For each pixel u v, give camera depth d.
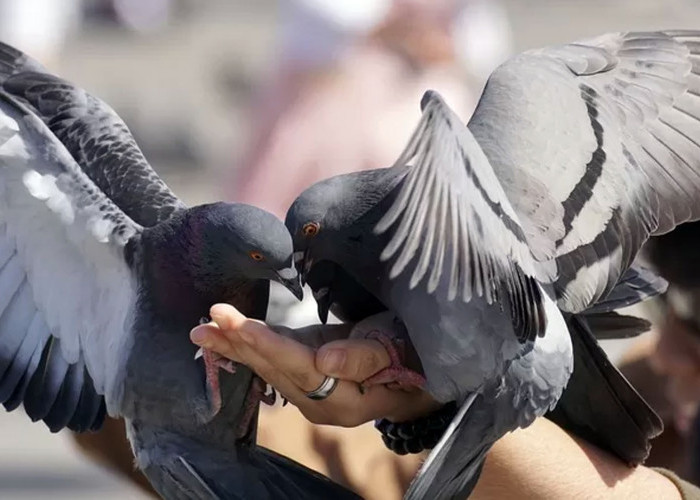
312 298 9.21
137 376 7.43
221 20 43.50
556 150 7.74
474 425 7.11
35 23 15.03
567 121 7.86
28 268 7.66
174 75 36.41
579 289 7.61
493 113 7.81
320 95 13.83
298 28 13.66
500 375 7.07
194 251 7.35
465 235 6.57
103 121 8.07
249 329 6.58
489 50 15.49
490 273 6.71
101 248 7.54
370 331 7.21
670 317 8.68
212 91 34.44
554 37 38.00
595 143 7.84
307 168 13.80
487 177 6.57
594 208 7.70
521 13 42.19
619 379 7.73
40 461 17.03
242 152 14.27
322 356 6.76
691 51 8.27
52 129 8.02
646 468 7.86
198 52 38.91
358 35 13.72
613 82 8.16
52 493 16.00
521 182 7.60
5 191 7.46
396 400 7.20
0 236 7.62
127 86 35.22
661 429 7.73
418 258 6.77
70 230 7.52
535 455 7.49
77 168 7.47
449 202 6.42
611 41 8.33
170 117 31.80
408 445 7.44
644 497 7.61
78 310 7.67
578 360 7.80
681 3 35.75
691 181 7.97
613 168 7.82
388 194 7.53
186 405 7.36
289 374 6.76
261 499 7.26
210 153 29.00
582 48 8.27
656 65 8.20
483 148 7.65
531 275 6.87
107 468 8.63
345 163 13.70
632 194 7.84
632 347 9.62
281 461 7.43
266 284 7.67
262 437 8.25
